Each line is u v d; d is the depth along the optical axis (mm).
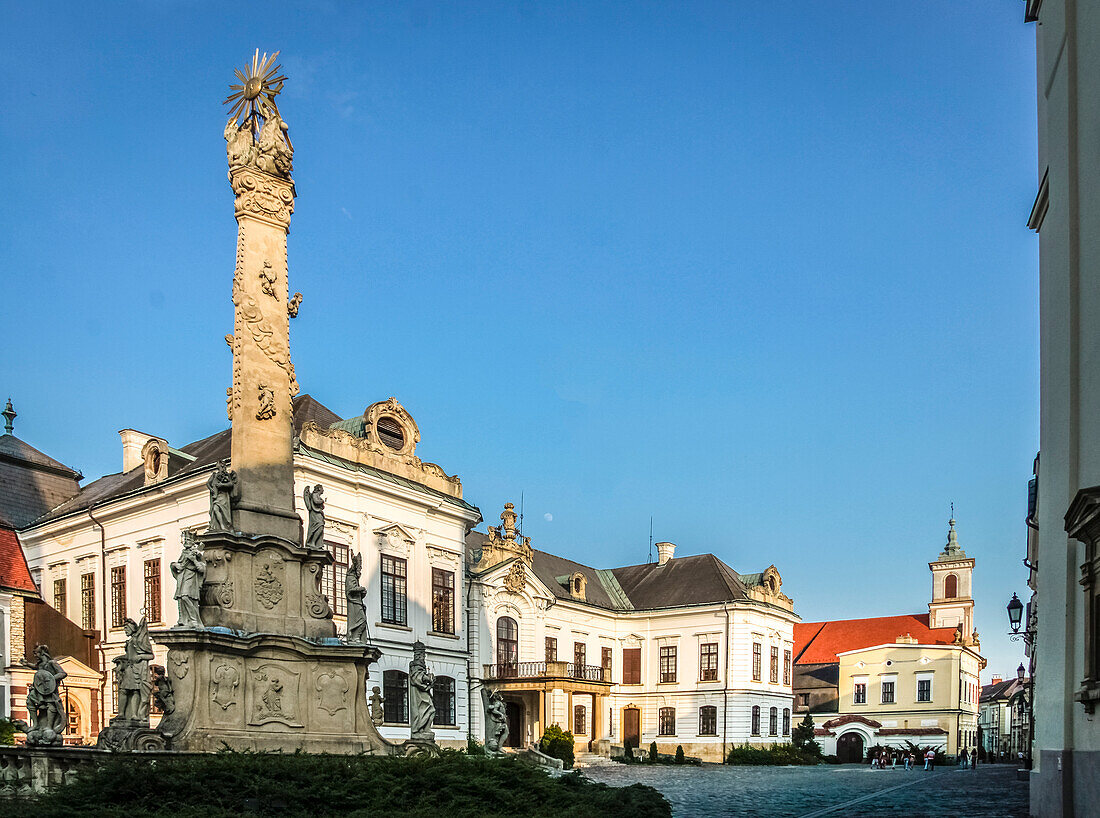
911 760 69500
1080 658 17391
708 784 41031
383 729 43188
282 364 24547
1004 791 34500
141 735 19906
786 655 73188
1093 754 16141
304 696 22688
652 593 71562
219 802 15719
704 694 67062
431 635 47094
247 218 24547
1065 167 18875
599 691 58375
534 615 59969
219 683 21250
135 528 45406
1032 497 30859
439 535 48406
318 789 16641
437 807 17047
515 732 58625
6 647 42281
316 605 23797
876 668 92188
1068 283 18375
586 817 16922
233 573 22406
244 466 23391
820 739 87062
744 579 74750
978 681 100750
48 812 14547
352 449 43938
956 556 106688
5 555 44719
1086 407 17547
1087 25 17844
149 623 43688
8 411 55562
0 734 35625
